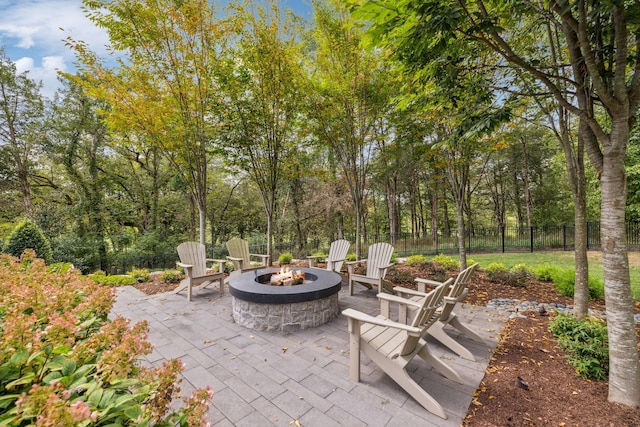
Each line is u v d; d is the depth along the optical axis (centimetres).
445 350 289
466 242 1173
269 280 461
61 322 108
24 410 76
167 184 1383
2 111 1039
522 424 180
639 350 274
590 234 1088
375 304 452
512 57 219
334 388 226
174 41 521
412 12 199
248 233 1723
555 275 497
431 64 275
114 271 1117
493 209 1777
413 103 355
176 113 552
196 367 260
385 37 227
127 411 84
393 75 518
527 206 1392
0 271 196
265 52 566
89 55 488
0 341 94
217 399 213
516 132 568
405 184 1452
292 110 627
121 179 1287
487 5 254
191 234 1448
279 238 1355
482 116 272
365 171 664
